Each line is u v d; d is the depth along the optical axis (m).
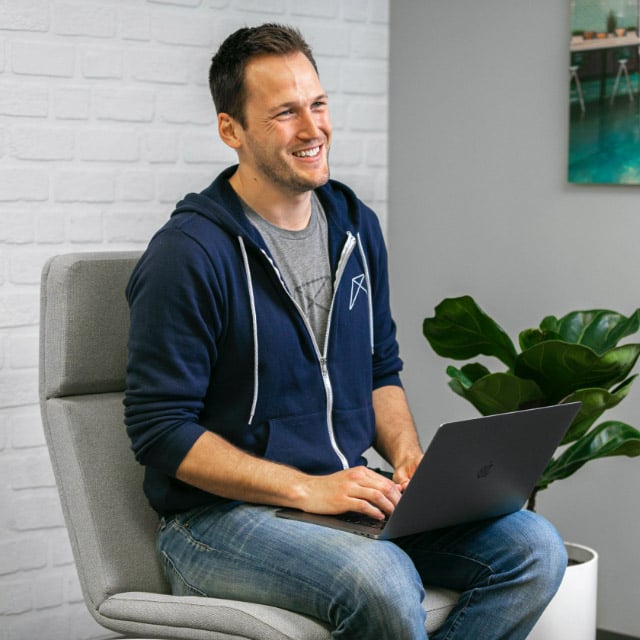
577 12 2.97
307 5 3.26
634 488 2.97
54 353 2.22
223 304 2.12
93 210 2.92
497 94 3.19
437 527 2.07
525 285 3.17
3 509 2.81
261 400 2.16
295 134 2.18
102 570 2.12
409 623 1.85
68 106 2.87
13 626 2.83
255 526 2.03
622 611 3.01
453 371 2.68
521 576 2.06
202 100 3.08
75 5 2.86
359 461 2.29
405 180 3.42
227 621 1.94
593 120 2.96
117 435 2.23
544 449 2.11
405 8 3.38
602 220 3.00
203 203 2.19
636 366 2.94
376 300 2.45
